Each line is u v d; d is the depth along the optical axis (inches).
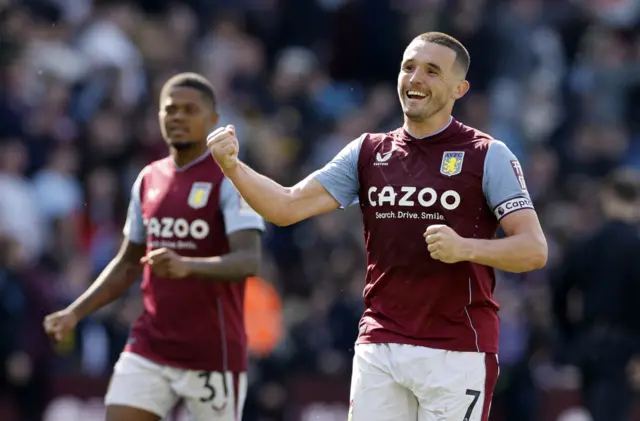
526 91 2054.6
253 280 1451.8
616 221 1211.2
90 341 1433.3
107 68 1813.5
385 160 756.0
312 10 2161.7
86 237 1641.2
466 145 744.3
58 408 1417.3
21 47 1806.1
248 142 1748.3
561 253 1662.2
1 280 1304.1
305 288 1605.6
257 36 2149.4
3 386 1312.7
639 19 2263.8
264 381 1441.9
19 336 1306.6
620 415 1206.9
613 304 1203.9
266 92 1945.1
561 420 1541.6
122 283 960.9
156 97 1819.6
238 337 938.1
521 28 2090.3
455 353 739.4
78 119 1782.7
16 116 1713.8
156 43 1913.1
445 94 744.3
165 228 936.9
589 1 2272.4
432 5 2092.8
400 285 747.4
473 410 740.7
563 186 1902.1
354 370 764.6
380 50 2142.0
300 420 1472.7
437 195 739.4
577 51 2202.3
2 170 1589.6
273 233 1657.2
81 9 1963.6
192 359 925.8
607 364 1201.4
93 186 1662.2
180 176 944.3
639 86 2135.8
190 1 2107.5
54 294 1348.4
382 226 751.7
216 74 1910.7
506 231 730.8
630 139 2095.2
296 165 1797.5
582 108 2102.6
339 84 2123.5
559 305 1236.5
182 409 1409.9
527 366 1477.6
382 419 747.4
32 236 1577.3
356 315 1509.6
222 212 926.4
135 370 931.3
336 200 764.6
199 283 924.0
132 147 1731.1
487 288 751.1
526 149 1998.0
